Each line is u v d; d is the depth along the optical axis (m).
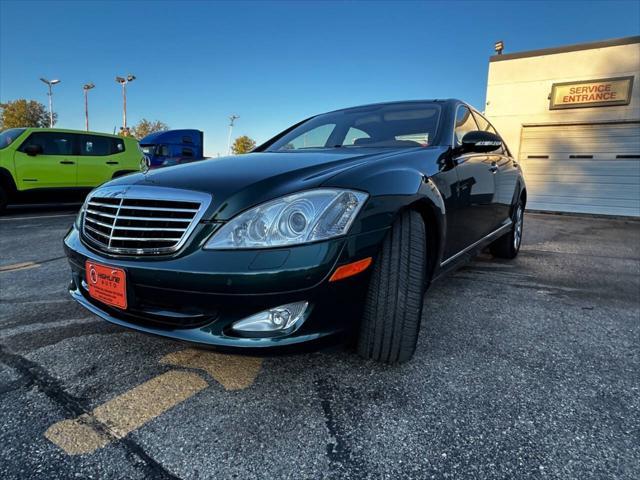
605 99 9.35
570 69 9.69
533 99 10.19
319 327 1.46
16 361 1.85
